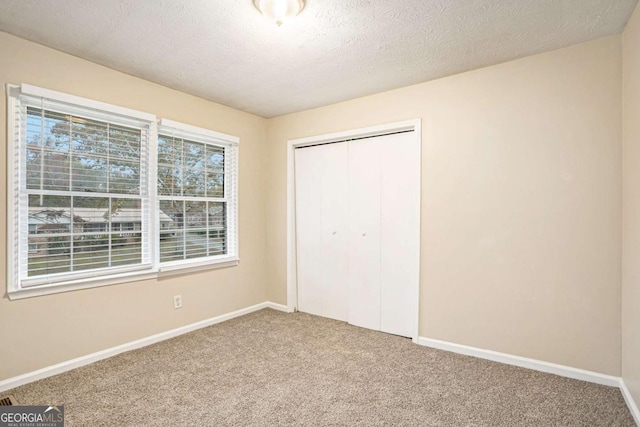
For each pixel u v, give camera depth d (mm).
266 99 3434
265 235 4109
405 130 3162
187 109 3244
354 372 2449
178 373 2418
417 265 2990
